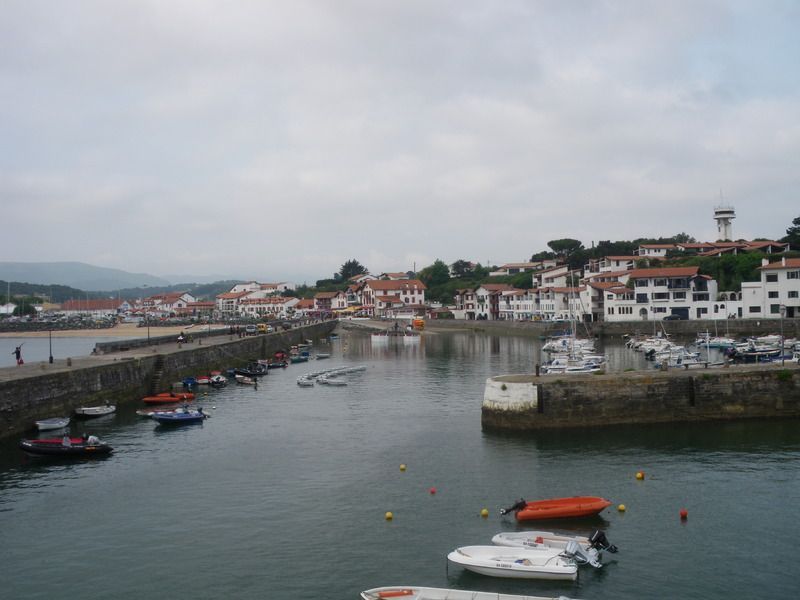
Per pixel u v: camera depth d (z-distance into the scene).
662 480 40.91
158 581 29.34
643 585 28.48
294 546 32.56
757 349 93.31
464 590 27.59
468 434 53.06
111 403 66.69
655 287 143.62
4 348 159.62
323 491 40.25
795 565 30.06
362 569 30.11
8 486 41.53
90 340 188.50
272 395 75.00
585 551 30.36
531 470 43.19
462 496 38.88
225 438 53.50
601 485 40.22
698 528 34.00
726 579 28.91
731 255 161.62
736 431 51.66
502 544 31.44
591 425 53.16
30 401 54.25
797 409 55.12
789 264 130.00
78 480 42.72
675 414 54.12
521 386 52.94
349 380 86.75
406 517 35.94
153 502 38.72
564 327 145.62
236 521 35.78
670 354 92.06
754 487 39.53
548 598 26.02
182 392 76.38
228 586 28.81
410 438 52.38
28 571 30.41
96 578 29.69
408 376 89.56
